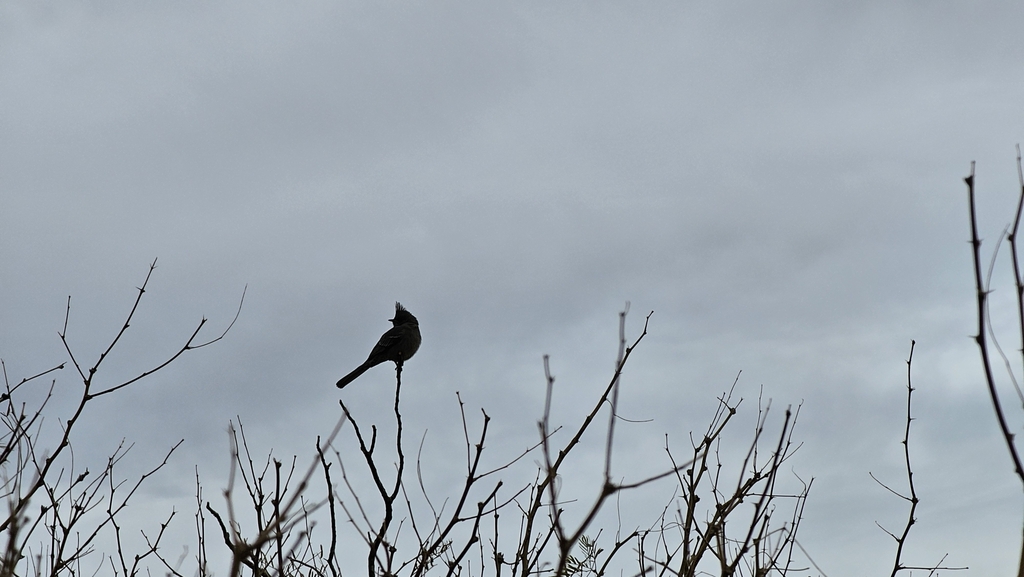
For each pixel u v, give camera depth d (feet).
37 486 17.33
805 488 18.61
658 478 11.90
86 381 20.15
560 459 18.47
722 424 19.43
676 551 17.99
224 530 16.81
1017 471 9.78
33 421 19.15
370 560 15.88
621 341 12.13
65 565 18.19
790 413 15.81
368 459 17.25
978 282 10.27
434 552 17.08
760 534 16.60
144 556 18.97
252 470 17.48
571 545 11.32
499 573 17.79
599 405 18.83
